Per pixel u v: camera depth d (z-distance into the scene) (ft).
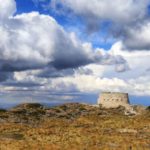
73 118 430.20
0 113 428.15
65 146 258.98
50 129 334.44
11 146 257.55
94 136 297.74
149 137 301.22
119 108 522.47
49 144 265.54
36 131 321.93
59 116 441.68
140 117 415.85
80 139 285.23
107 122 380.99
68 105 508.53
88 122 384.27
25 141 278.26
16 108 465.47
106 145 264.52
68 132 318.86
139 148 256.93
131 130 336.90
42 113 451.12
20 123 377.50
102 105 546.67
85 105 523.29
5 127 343.67
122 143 271.28
